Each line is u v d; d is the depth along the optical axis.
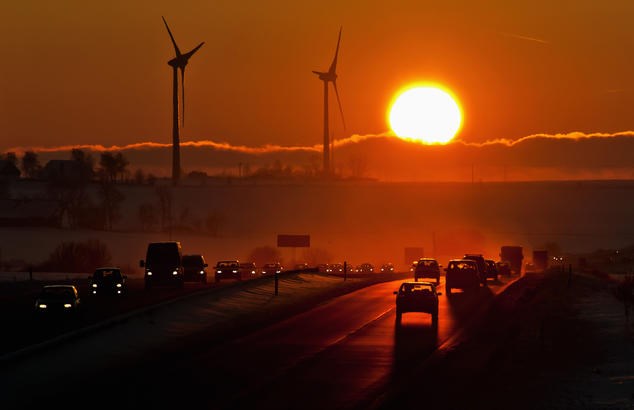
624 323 153.12
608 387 90.81
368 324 155.25
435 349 120.62
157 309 168.50
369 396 83.75
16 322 158.00
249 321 162.25
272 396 83.00
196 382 91.50
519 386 91.31
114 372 99.06
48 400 81.44
